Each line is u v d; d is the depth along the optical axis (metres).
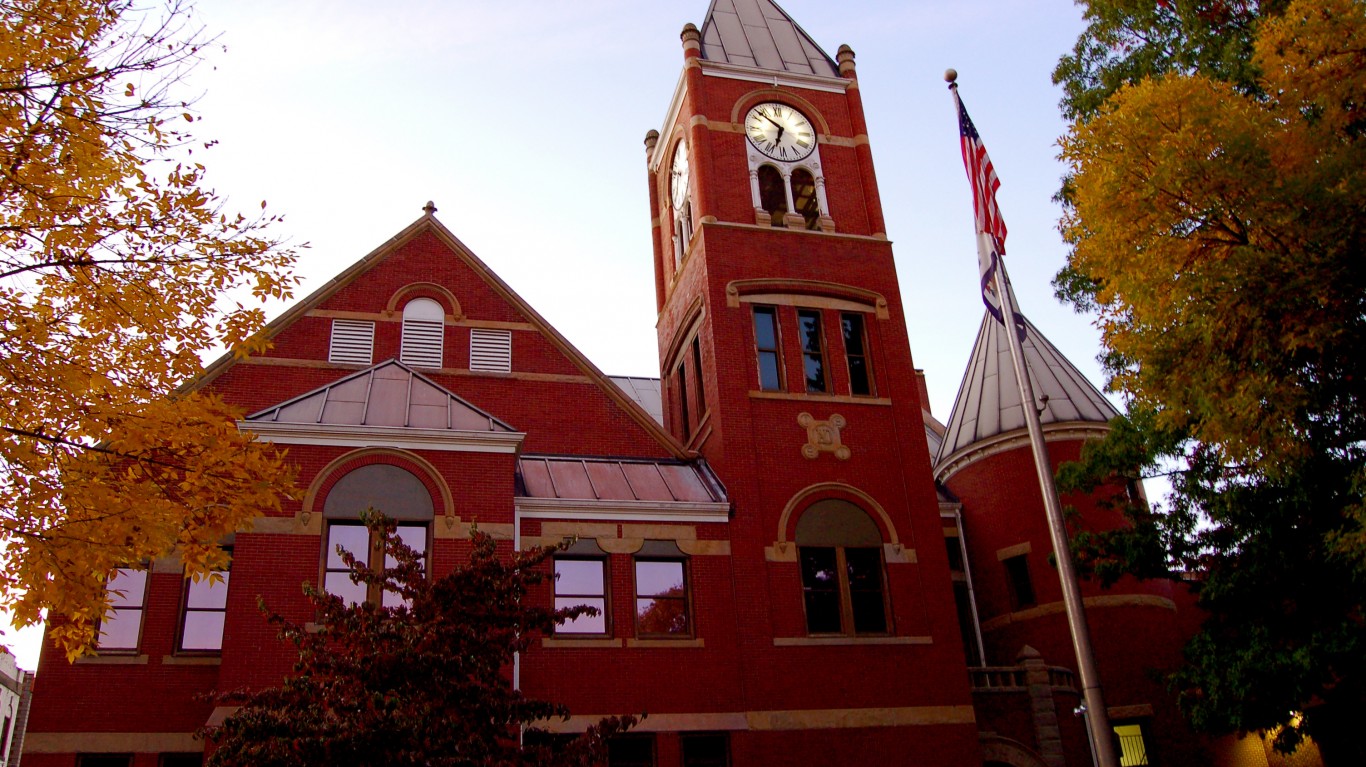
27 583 10.89
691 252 27.75
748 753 20.62
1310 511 17.64
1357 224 13.45
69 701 18.20
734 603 22.03
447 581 14.86
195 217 11.44
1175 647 26.97
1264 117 15.41
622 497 22.95
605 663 20.75
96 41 10.73
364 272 25.56
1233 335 14.23
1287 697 17.56
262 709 13.25
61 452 11.11
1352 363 14.31
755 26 31.55
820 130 29.14
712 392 25.09
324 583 19.06
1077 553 21.23
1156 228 15.43
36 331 10.67
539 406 25.33
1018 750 22.45
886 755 21.39
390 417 20.98
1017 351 16.48
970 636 29.03
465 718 13.63
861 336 26.67
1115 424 20.80
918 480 24.70
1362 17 14.38
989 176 18.41
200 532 12.05
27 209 10.63
